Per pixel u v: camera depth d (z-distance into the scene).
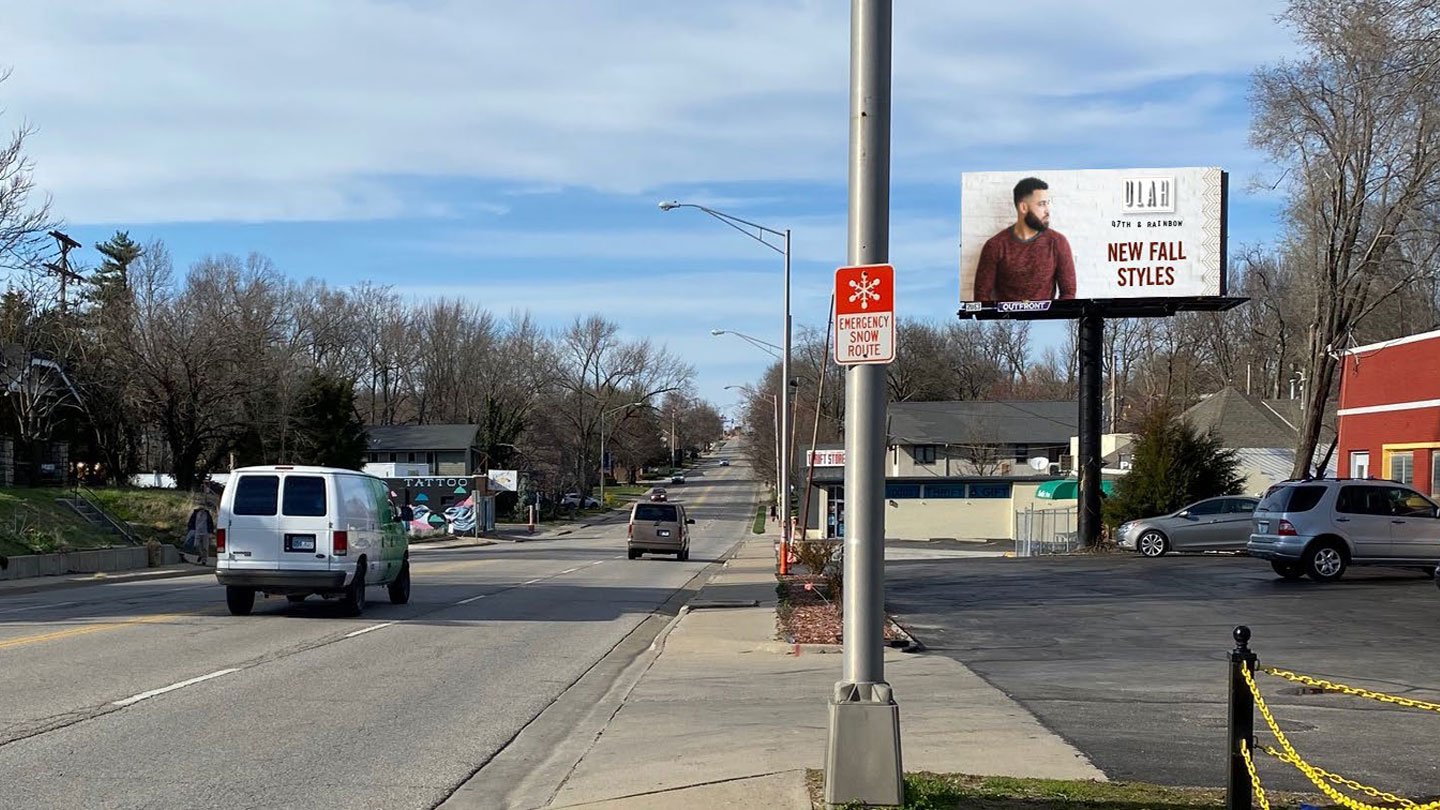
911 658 14.20
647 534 41.22
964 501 64.00
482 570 32.59
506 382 109.06
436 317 108.88
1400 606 19.11
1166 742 8.91
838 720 6.54
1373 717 10.08
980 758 8.29
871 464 6.62
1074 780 7.52
